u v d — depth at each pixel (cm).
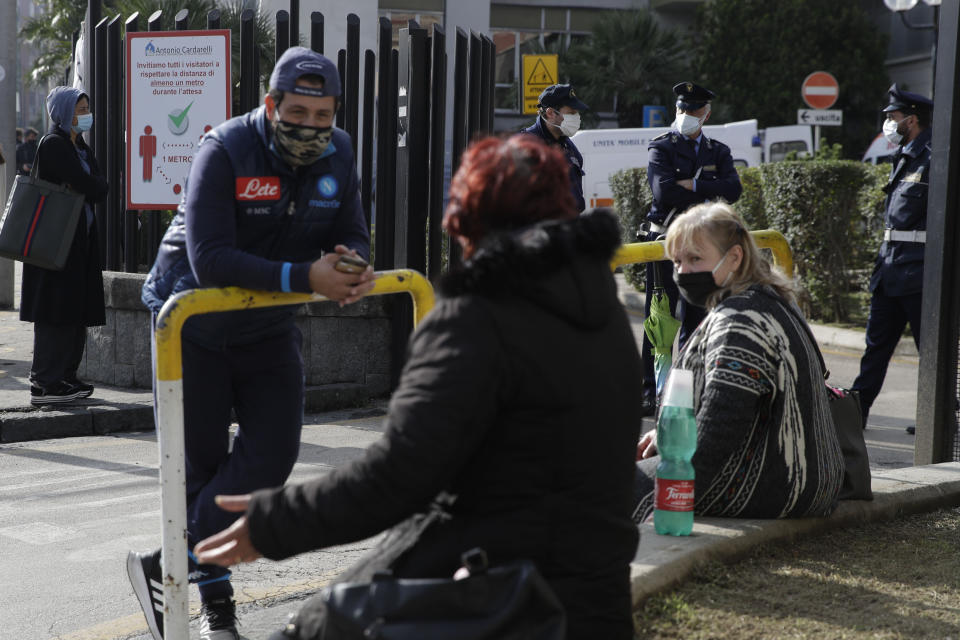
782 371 350
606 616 194
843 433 404
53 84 3003
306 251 319
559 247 188
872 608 311
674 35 2922
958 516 423
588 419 190
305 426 694
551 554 190
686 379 344
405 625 176
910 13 3206
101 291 666
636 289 1514
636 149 1770
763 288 359
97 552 436
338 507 187
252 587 394
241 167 293
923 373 506
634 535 202
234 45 1472
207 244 286
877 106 3045
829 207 1152
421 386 183
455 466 183
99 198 649
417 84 752
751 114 2980
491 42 837
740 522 360
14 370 809
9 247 616
